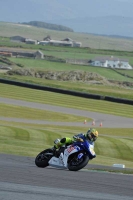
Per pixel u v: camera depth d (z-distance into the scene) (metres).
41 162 50.44
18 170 44.59
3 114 194.75
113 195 34.16
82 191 34.69
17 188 32.81
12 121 179.50
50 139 133.38
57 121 193.38
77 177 43.12
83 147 47.81
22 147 91.25
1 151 82.31
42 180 38.47
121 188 38.38
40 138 132.50
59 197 30.89
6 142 101.06
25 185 34.75
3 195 29.84
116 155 120.94
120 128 189.62
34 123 180.88
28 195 30.50
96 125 193.50
